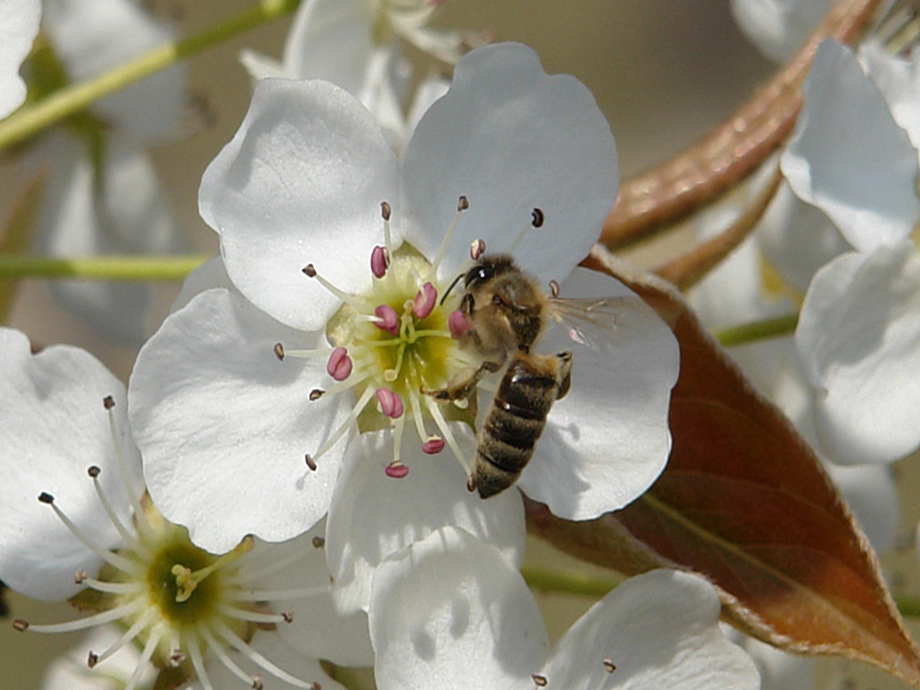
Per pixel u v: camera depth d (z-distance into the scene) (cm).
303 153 21
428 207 21
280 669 21
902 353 22
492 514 21
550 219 21
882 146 22
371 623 20
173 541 21
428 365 21
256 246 21
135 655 23
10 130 23
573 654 21
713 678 21
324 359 21
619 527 21
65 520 21
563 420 21
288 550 21
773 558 21
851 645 21
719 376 21
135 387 20
